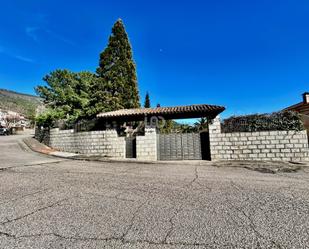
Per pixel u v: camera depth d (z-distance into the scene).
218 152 11.27
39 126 19.58
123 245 2.57
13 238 2.72
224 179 6.43
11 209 3.72
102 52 20.06
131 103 19.41
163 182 5.96
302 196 4.61
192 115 13.01
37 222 3.21
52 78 24.19
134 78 20.38
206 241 2.69
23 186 5.28
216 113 12.60
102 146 13.08
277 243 2.64
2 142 19.12
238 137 11.12
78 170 7.79
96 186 5.39
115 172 7.54
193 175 7.10
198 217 3.45
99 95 18.77
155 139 12.23
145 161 10.97
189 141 12.12
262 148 10.80
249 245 2.59
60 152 14.00
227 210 3.76
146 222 3.24
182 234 2.87
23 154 12.70
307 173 7.54
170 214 3.57
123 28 20.72
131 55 20.66
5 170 7.45
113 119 13.61
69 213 3.57
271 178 6.62
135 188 5.24
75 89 23.56
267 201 4.26
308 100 16.61
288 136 10.55
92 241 2.66
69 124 14.89
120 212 3.64
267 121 10.91
